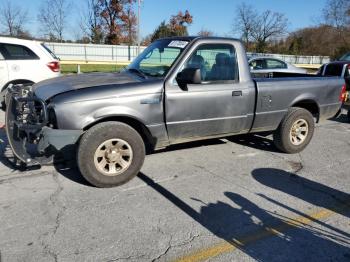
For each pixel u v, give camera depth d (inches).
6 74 318.0
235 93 188.5
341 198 161.6
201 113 180.1
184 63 174.2
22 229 126.0
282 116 213.6
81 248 116.2
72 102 149.4
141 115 163.2
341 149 241.4
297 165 204.1
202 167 193.9
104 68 978.7
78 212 139.3
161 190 162.4
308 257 116.6
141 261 110.9
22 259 109.7
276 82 205.5
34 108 157.5
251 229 132.0
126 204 147.5
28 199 148.8
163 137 174.9
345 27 1681.8
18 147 161.3
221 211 144.6
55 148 151.3
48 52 341.7
